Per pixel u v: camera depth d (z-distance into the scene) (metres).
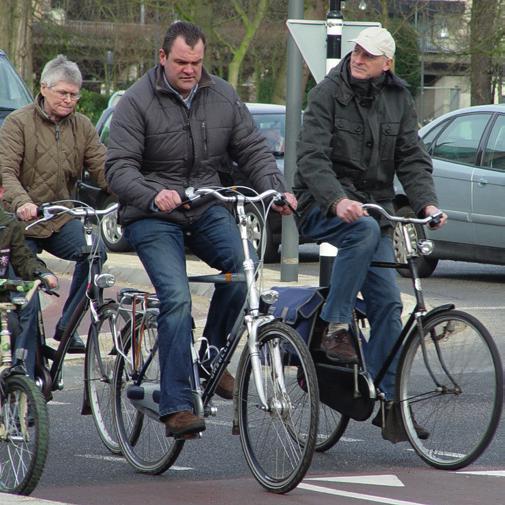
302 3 50.22
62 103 27.66
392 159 25.02
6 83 56.06
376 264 24.53
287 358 21.62
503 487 22.44
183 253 23.31
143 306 24.42
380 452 25.89
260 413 22.25
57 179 28.12
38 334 26.86
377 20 124.50
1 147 27.61
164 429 23.64
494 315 44.66
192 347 22.95
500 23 128.25
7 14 119.38
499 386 22.69
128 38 148.12
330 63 41.78
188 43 22.75
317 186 23.98
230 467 24.56
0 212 23.64
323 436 26.03
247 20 119.56
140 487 22.73
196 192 22.14
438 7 131.62
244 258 22.84
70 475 23.92
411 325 24.27
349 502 21.23
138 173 22.94
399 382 24.39
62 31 144.50
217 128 23.53
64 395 32.84
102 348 25.86
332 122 24.53
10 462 21.39
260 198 22.52
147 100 23.14
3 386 21.64
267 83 160.75
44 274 23.19
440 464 23.83
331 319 24.03
